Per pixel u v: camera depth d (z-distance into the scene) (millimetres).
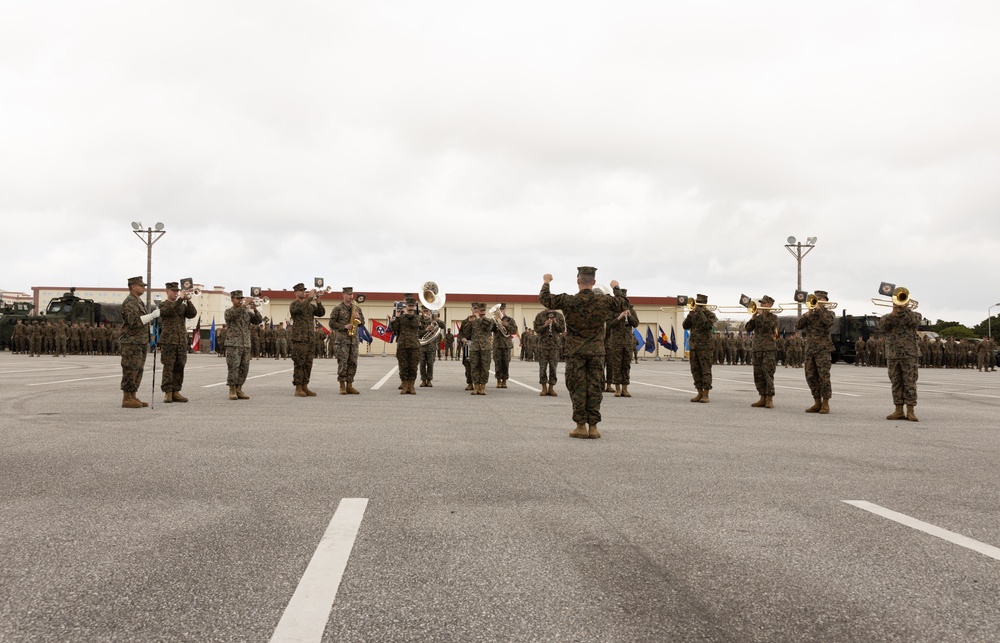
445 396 15750
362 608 3457
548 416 11781
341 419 10953
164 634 3168
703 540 4645
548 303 9250
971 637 3219
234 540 4543
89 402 13195
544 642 3107
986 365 40531
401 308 16312
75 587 3719
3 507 5355
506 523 5004
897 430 10734
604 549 4426
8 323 50938
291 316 15242
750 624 3326
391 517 5133
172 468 6883
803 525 5051
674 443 8922
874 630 3281
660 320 61969
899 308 12367
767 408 14250
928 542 4664
